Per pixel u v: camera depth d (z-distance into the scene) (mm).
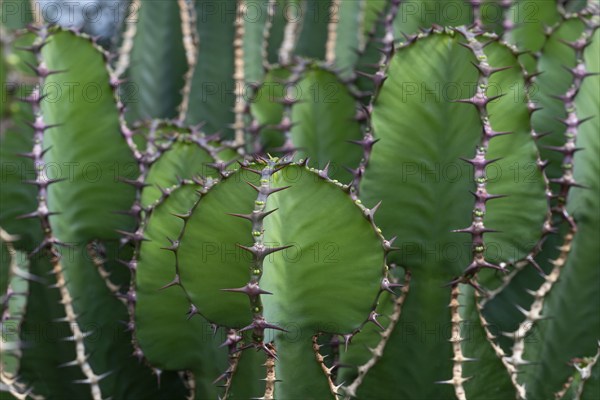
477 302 640
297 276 602
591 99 671
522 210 638
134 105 896
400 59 634
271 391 602
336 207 593
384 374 646
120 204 707
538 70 707
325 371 615
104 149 700
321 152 738
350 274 601
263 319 588
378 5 805
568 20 701
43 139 685
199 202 600
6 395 675
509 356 692
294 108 736
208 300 613
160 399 722
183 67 905
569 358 675
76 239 702
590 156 670
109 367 709
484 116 618
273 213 590
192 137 698
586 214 670
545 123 705
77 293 702
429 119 631
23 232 703
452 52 628
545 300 673
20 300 750
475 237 618
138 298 656
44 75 683
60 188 697
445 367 641
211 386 666
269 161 592
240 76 847
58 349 703
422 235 638
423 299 640
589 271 671
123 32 905
